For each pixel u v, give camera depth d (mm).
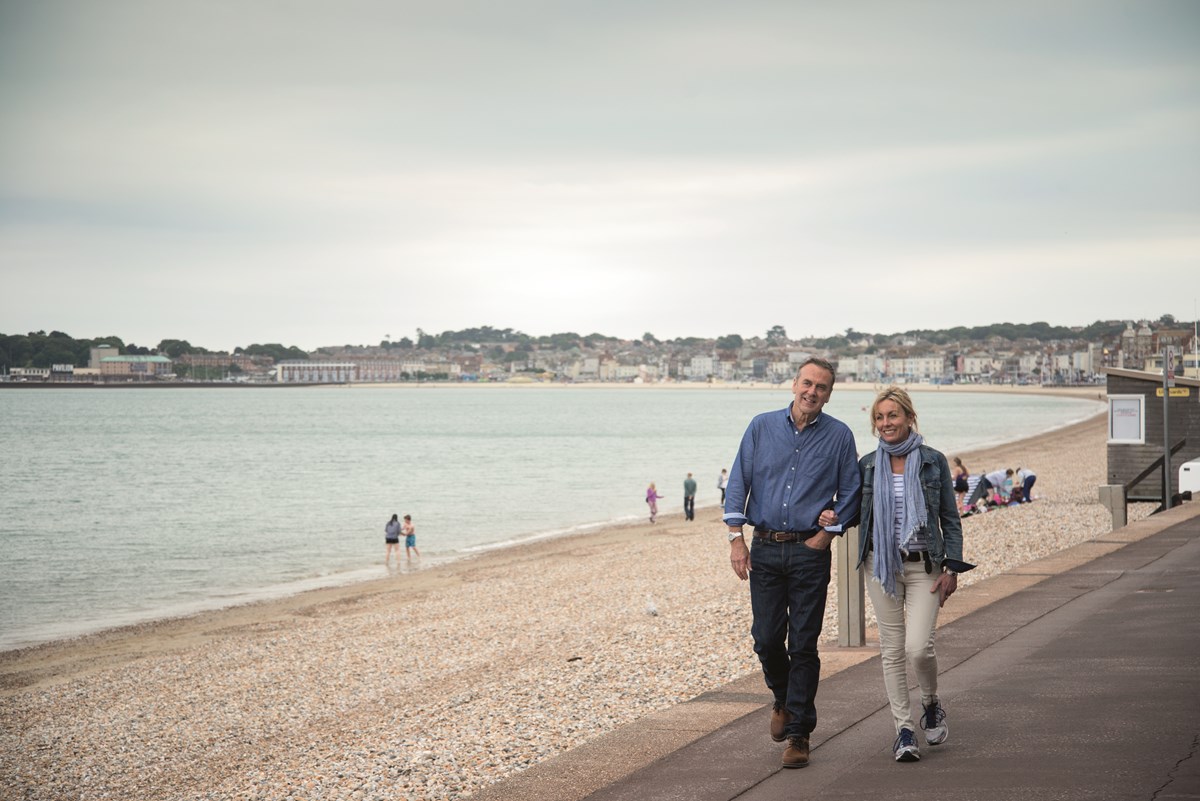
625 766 5789
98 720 13984
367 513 44156
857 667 8117
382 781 7711
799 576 5523
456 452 86188
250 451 88875
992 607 10297
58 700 15352
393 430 126062
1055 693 6773
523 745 8094
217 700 14484
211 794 8820
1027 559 16031
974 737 5859
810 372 5496
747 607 14266
